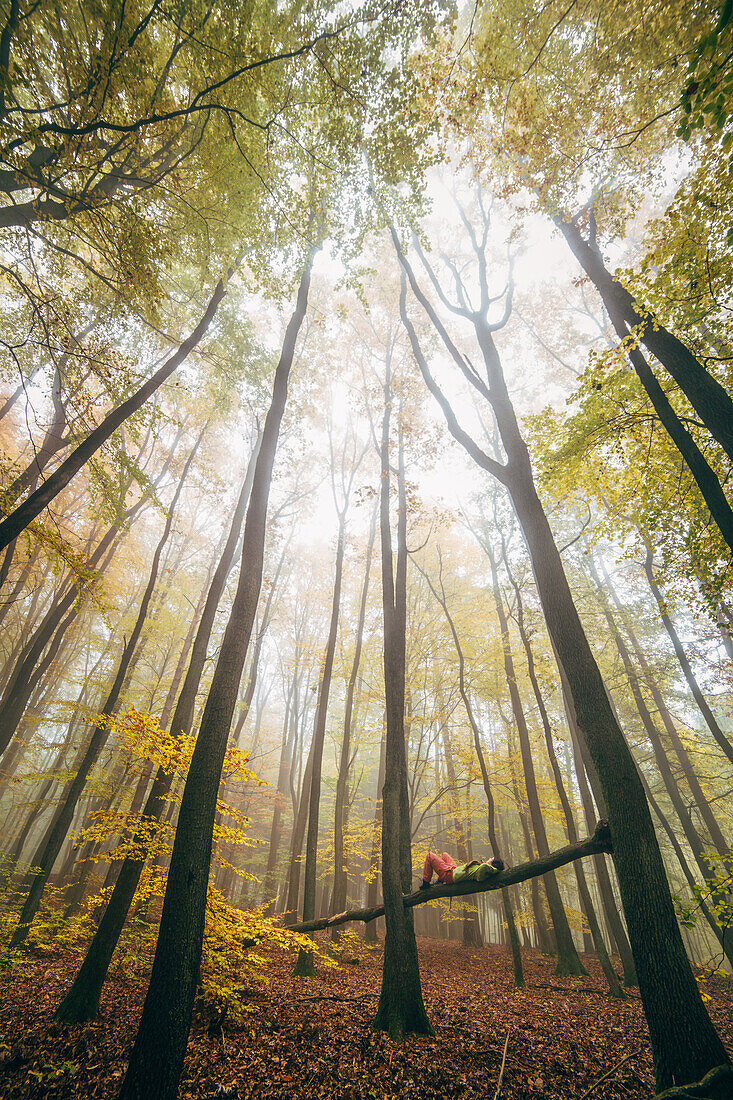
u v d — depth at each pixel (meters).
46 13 5.18
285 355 6.46
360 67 6.20
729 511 5.86
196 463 14.66
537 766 20.25
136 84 5.57
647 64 6.82
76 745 13.58
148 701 17.06
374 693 16.69
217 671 4.70
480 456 6.45
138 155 6.73
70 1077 4.26
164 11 5.46
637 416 8.37
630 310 7.12
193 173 7.89
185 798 4.17
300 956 8.93
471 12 9.13
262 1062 4.85
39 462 10.34
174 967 3.57
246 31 5.64
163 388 13.48
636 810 3.96
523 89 7.45
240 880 24.64
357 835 13.86
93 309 9.92
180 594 18.58
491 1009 7.44
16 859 13.90
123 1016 5.59
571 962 11.12
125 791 12.61
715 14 5.75
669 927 3.56
